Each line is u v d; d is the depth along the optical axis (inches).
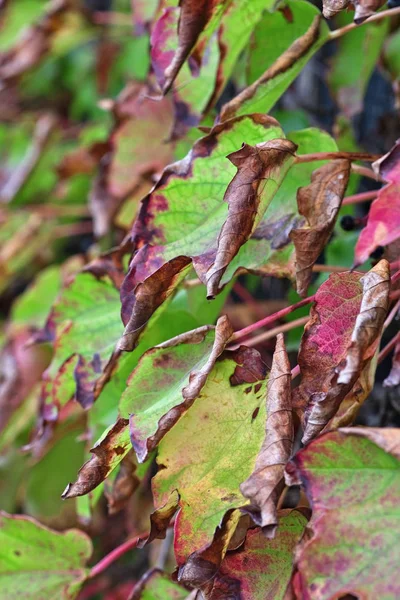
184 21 21.2
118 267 24.3
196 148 20.6
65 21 41.9
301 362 19.6
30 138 50.8
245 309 30.3
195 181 20.6
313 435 18.6
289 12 23.2
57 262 50.3
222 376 19.9
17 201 46.3
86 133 41.4
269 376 19.7
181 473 19.8
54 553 23.9
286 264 21.0
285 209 21.5
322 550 18.0
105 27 43.0
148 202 20.6
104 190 30.1
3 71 42.1
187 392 19.2
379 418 25.9
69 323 24.1
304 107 31.1
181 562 19.4
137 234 20.6
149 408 19.9
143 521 29.8
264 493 18.4
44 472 32.5
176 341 20.3
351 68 26.8
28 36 42.0
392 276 20.1
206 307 24.4
